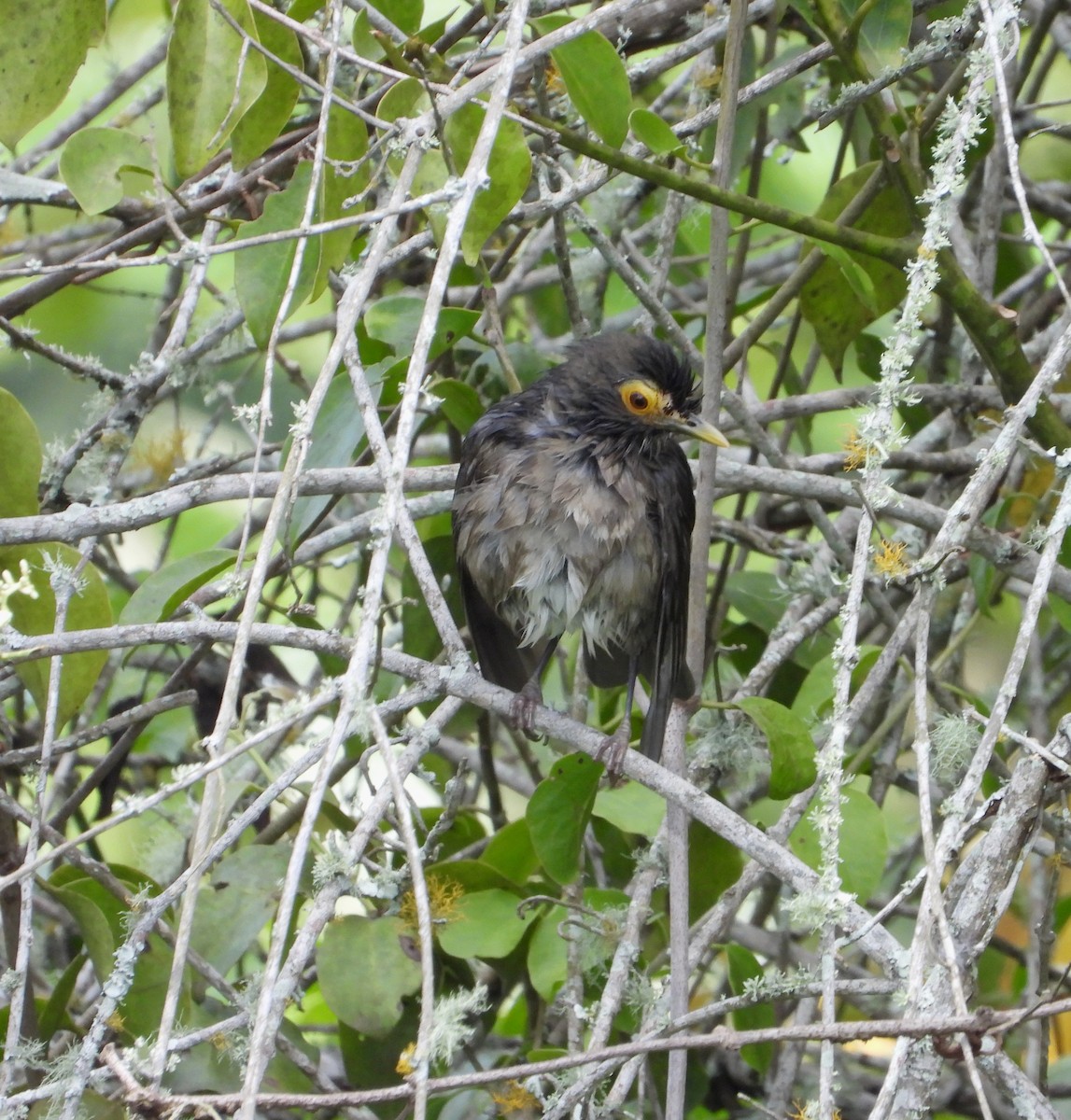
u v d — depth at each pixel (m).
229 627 6.73
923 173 8.35
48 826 7.77
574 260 11.52
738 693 9.17
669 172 7.53
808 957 9.73
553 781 7.64
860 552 5.84
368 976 7.77
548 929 8.32
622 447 9.13
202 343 9.62
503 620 9.57
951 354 11.43
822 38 10.11
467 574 9.41
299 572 11.99
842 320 9.94
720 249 7.81
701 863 8.81
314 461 7.87
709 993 11.14
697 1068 9.28
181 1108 4.86
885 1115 4.81
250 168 9.16
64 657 7.71
